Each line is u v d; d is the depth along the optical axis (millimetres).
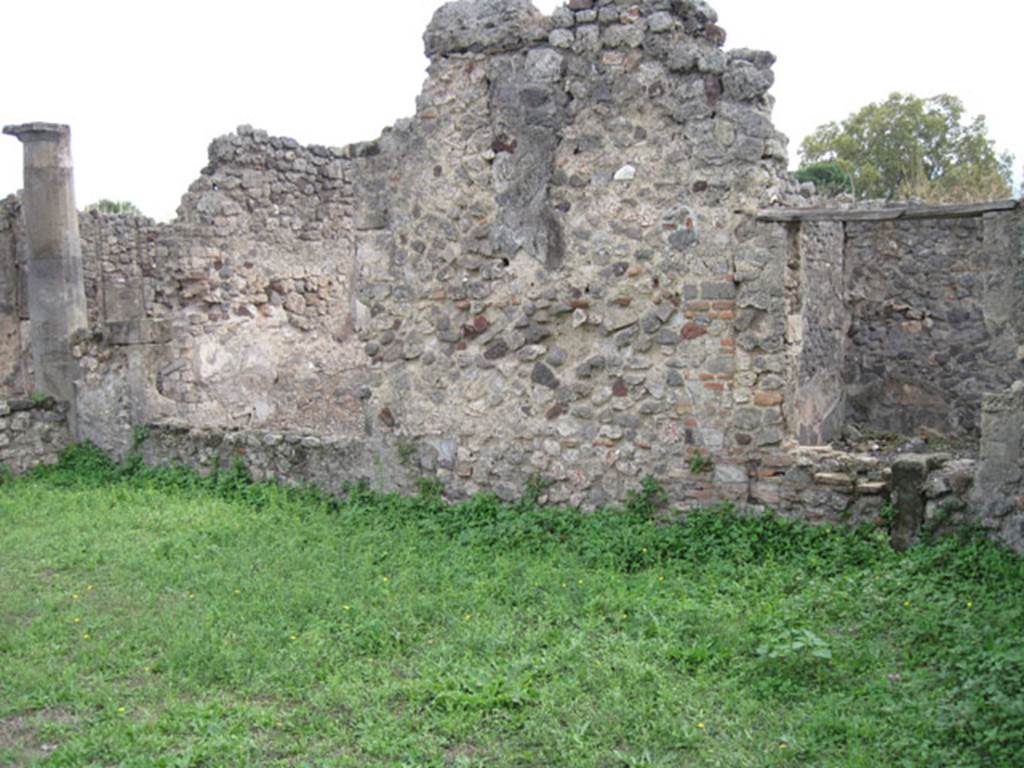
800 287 7465
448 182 8289
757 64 7043
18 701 4887
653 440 7527
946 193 12688
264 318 13266
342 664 5273
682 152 7273
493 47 7969
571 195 7738
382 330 8734
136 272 15727
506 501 8188
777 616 5590
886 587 5957
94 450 11211
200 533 7973
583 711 4609
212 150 12758
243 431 9852
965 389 12320
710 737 4379
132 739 4473
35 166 11562
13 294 14188
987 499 6426
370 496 8789
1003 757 3979
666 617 5723
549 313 7898
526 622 5844
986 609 5500
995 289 7570
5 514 8922
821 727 4395
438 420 8500
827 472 6992
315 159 13922
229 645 5512
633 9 7367
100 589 6684
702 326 7297
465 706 4703
